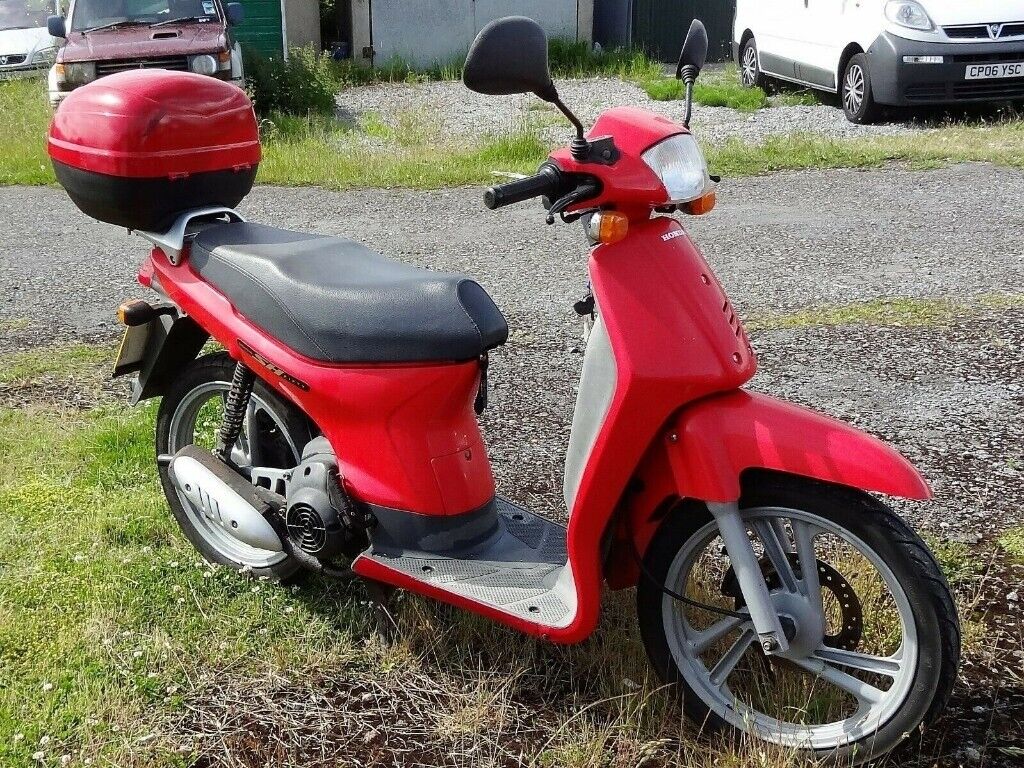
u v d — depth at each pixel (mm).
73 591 3457
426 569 3061
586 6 19188
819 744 2670
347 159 10852
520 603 2896
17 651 3168
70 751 2770
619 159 2635
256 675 3090
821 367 5289
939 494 4031
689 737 2828
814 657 2717
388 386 3002
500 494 4078
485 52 2422
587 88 16391
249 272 3225
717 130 12164
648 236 2701
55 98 10852
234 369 3488
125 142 3246
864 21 11727
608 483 2682
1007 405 4789
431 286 3029
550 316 6203
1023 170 9547
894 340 5621
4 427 4660
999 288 6426
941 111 12258
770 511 2641
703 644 2855
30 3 15094
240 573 3570
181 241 3381
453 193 9703
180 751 2777
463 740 2842
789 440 2516
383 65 18609
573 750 2771
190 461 3445
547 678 3068
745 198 9031
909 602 2496
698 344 2592
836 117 12539
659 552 2775
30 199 9836
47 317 6340
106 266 7527
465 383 3027
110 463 4320
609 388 2688
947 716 2877
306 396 3143
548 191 2682
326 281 3109
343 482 3150
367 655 3176
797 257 7270
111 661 3115
